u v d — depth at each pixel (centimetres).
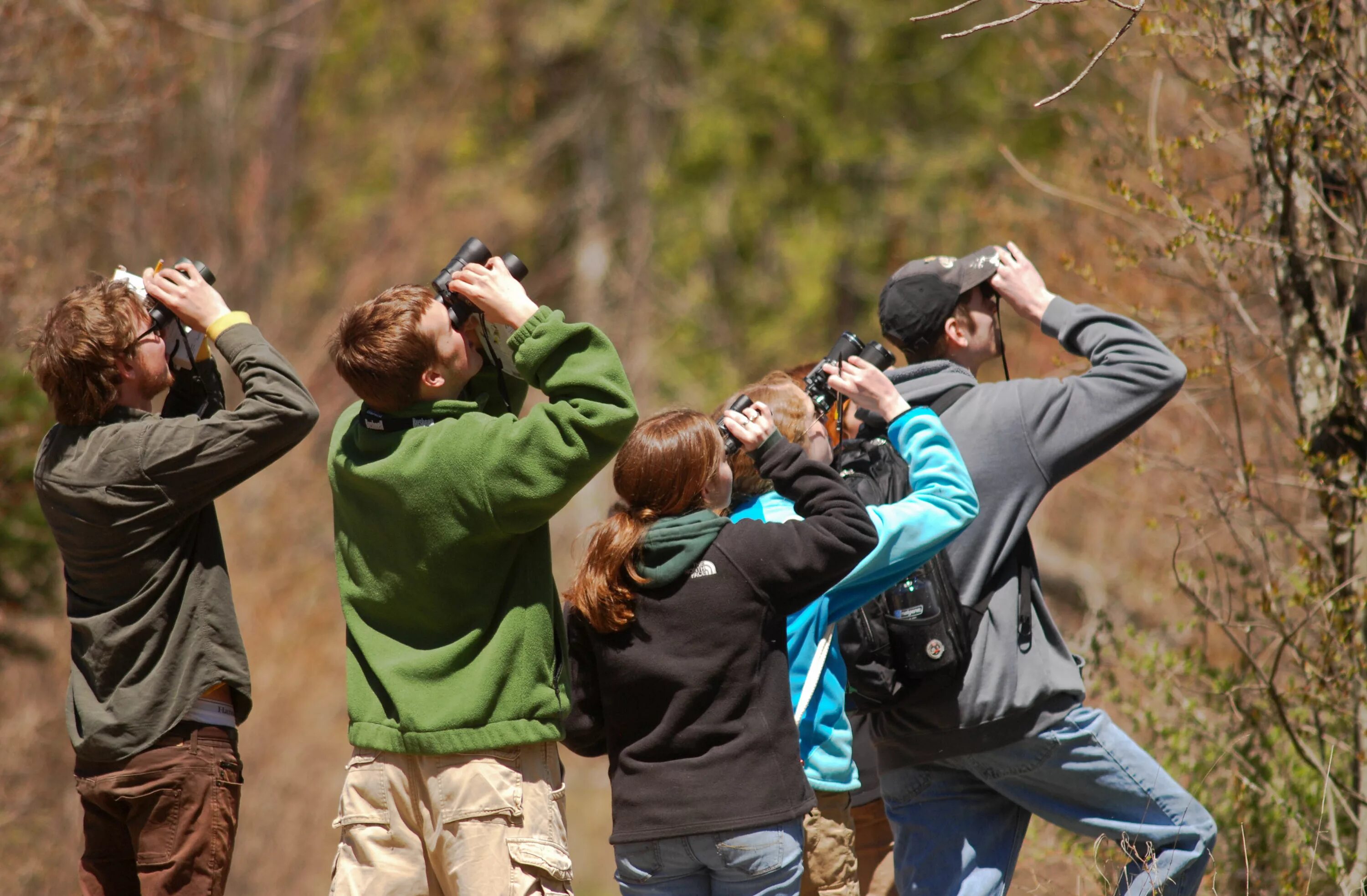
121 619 1086
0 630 3022
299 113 6956
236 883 3759
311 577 4553
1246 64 1756
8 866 3119
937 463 1216
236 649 1127
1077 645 2200
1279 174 1742
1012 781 1306
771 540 1077
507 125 8356
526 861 1043
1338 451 1738
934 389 1338
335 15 6719
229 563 4447
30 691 3434
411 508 1063
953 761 1306
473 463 1048
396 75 7438
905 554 1185
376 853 1084
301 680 4091
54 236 4209
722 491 1132
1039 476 1284
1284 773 1803
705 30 8219
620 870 1097
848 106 7806
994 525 1277
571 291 8462
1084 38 2991
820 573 1073
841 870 1261
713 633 1066
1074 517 3797
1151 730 1889
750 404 1151
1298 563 1933
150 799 1079
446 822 1050
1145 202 1912
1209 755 1880
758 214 8000
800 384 1458
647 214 8094
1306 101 1686
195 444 1081
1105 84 3003
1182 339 1998
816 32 7719
